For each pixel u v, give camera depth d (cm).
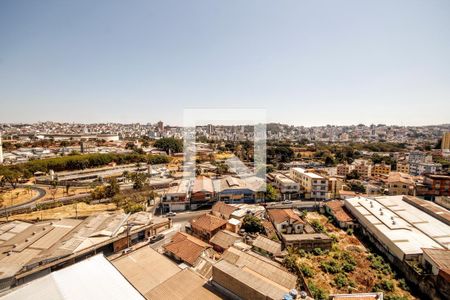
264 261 2164
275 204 4297
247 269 2005
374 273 2388
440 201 4156
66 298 1309
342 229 3447
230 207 3738
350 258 2598
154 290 1780
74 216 3734
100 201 4512
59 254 2275
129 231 2836
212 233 2984
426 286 2095
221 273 1784
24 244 2450
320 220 3716
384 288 2166
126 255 2334
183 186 4534
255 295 1579
